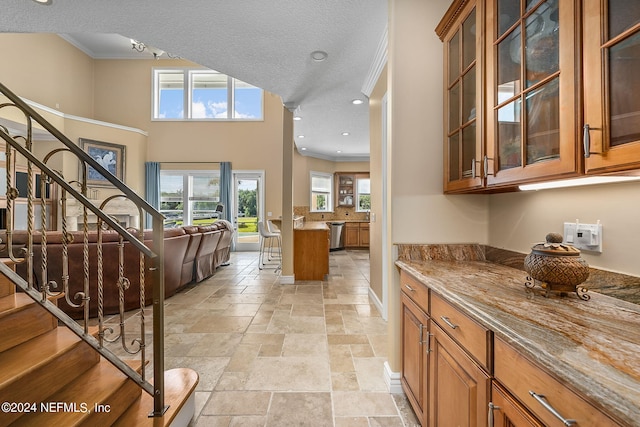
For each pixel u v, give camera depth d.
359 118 4.61
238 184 7.55
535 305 0.93
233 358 2.14
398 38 1.73
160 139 7.34
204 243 4.20
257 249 7.59
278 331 2.61
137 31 2.33
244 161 7.48
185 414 1.47
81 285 2.78
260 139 7.51
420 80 1.73
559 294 1.01
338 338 2.47
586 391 0.54
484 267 1.51
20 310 1.35
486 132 1.23
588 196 1.09
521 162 1.04
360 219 8.33
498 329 0.78
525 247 1.42
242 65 2.88
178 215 7.36
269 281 4.43
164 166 7.33
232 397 1.70
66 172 5.82
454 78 1.56
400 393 1.72
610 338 0.70
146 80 7.32
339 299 3.53
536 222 1.35
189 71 7.43
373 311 3.12
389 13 1.80
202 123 7.42
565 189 1.19
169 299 3.53
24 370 1.12
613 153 0.72
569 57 0.83
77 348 1.39
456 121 1.55
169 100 7.52
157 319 1.34
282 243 4.28
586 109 0.78
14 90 5.37
